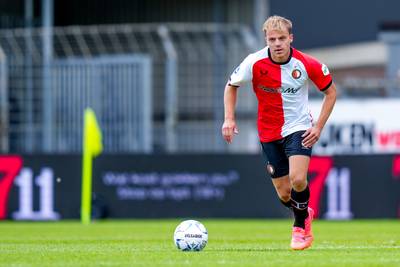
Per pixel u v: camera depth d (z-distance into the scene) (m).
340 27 75.94
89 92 66.06
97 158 60.91
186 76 68.69
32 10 75.12
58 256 26.81
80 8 80.06
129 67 65.88
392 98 66.69
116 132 66.06
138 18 80.94
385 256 26.02
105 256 26.52
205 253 27.19
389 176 59.59
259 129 29.08
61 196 60.56
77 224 55.53
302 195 28.20
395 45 75.25
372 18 75.69
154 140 67.38
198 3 79.50
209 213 60.62
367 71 75.38
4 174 60.75
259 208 60.34
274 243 34.22
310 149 28.28
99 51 69.94
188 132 67.94
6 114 66.31
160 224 54.81
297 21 75.81
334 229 47.81
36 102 66.50
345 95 67.62
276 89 28.08
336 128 66.62
